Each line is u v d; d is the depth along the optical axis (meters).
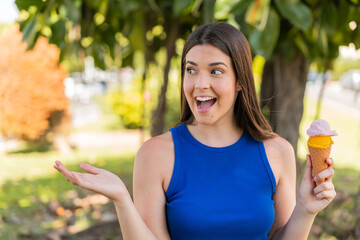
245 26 2.25
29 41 2.70
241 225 1.40
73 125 12.95
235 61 1.40
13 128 8.62
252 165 1.48
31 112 8.52
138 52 4.07
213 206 1.39
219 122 1.50
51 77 8.44
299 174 3.08
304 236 1.47
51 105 8.57
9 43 8.27
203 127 1.50
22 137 9.04
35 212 4.73
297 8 2.12
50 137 9.08
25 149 9.16
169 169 1.44
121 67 4.15
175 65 4.25
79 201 5.21
